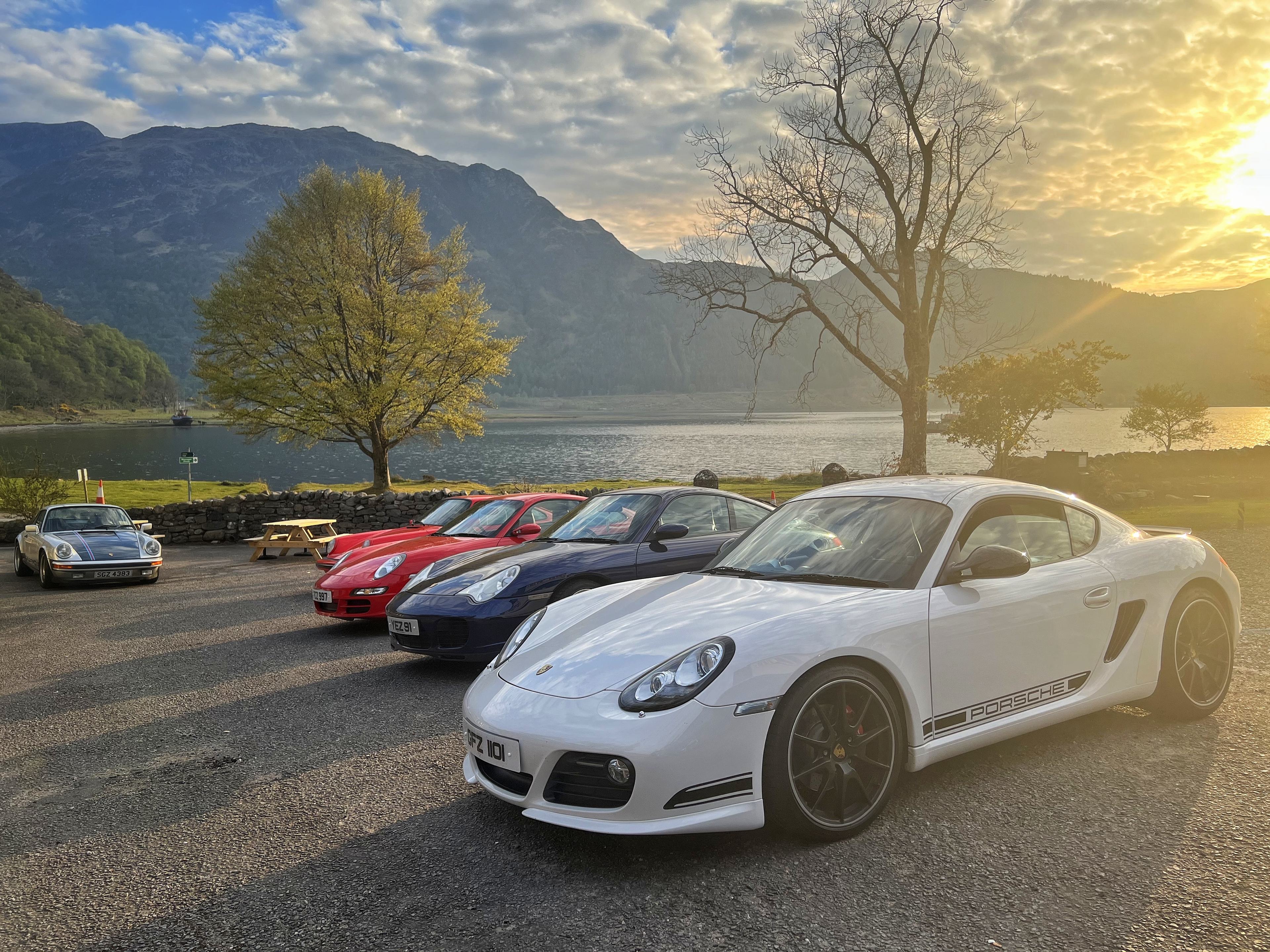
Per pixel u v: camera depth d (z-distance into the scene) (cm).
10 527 2047
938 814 316
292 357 2658
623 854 296
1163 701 406
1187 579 411
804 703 290
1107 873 266
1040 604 356
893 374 2242
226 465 8381
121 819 357
